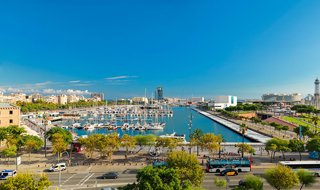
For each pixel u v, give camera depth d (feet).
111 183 245.86
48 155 366.22
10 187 144.77
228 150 402.52
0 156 358.84
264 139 531.09
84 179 259.19
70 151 368.07
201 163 320.91
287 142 354.74
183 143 443.73
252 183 188.24
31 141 350.84
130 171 288.92
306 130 501.97
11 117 478.59
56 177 266.57
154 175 149.38
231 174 271.28
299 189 225.35
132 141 349.61
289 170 197.47
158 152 371.76
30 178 154.40
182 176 192.03
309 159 341.00
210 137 352.90
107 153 335.47
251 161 310.65
